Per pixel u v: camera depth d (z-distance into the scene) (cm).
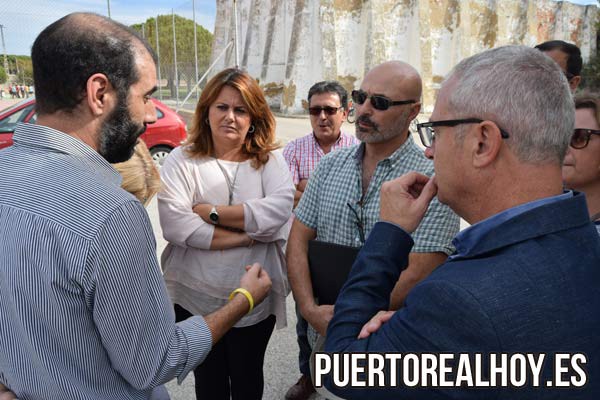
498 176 89
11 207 94
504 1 2791
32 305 94
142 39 110
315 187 196
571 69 284
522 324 76
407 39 2370
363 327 100
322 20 2130
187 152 200
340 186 184
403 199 115
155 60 113
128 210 97
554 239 83
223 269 196
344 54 2262
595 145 156
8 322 98
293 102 2198
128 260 97
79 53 99
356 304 104
